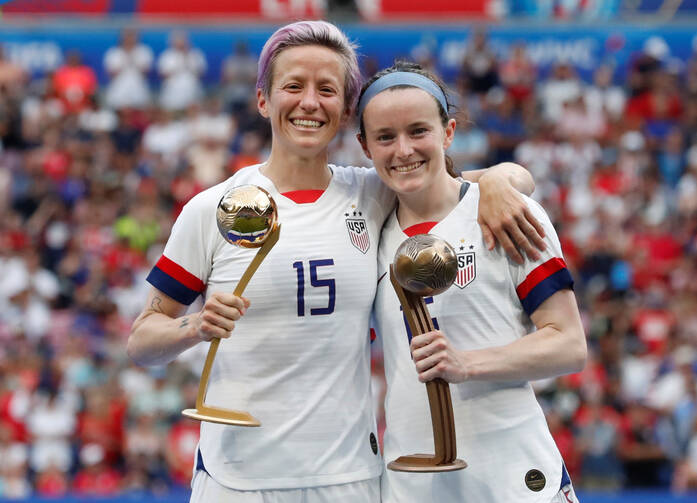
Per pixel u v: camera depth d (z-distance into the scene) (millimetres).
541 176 16672
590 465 12039
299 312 4812
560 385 12586
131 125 17203
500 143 17062
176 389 12523
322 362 4824
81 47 17672
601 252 15242
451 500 4816
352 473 4805
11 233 15266
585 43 17766
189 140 16922
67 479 12109
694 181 16828
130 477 12031
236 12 17812
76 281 14719
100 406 12445
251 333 4824
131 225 15398
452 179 5195
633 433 12297
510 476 4789
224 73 17672
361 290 4910
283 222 4910
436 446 4484
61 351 13297
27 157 16656
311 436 4770
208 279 5008
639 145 17062
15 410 12445
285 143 4961
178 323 4691
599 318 13875
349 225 4992
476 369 4539
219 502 4793
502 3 17766
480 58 17484
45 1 17719
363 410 4926
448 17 17672
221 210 4379
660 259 15352
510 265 4930
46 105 17281
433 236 4449
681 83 17797
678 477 12023
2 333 13594
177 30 17750
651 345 13664
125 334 13602
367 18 17625
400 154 4754
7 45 17500
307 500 4777
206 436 4938
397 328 4961
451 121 5105
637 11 17875
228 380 4859
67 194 16094
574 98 17453
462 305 4883
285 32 4941
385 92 4801
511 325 4930
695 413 12516
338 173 5227
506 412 4844
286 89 4898
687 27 17812
